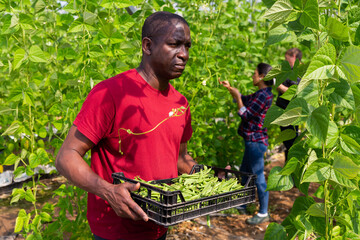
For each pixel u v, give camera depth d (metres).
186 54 1.76
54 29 3.38
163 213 1.43
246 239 3.90
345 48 1.35
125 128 1.73
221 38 4.82
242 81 4.87
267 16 1.32
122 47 2.75
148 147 1.77
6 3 2.56
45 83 2.94
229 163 5.19
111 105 1.68
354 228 1.71
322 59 1.25
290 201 4.97
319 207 1.55
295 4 1.30
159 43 1.72
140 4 2.96
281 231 1.65
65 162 1.62
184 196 1.59
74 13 2.68
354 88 1.44
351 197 1.58
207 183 1.74
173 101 1.91
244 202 1.73
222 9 4.57
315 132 1.29
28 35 2.89
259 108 4.22
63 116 2.90
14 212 4.11
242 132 4.40
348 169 1.36
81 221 2.93
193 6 4.32
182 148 2.19
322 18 1.49
